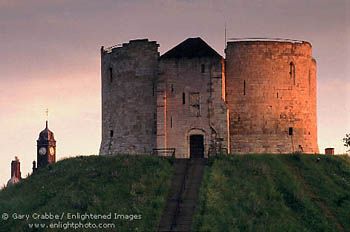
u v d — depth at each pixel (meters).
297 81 75.50
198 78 71.69
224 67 73.88
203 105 71.31
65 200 55.47
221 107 70.81
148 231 48.19
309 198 55.66
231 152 73.00
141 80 76.00
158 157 62.97
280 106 74.31
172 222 48.84
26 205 56.47
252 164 59.78
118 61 78.12
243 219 49.31
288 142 74.06
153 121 75.00
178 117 71.69
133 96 76.25
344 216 53.22
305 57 76.44
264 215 50.62
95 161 65.38
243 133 73.31
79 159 67.31
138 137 75.50
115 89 78.25
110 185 57.16
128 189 55.66
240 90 73.81
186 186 55.19
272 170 59.62
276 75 74.50
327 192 57.03
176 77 72.19
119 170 60.31
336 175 61.22
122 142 76.62
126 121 76.56
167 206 51.69
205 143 70.75
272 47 74.69
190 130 71.31
